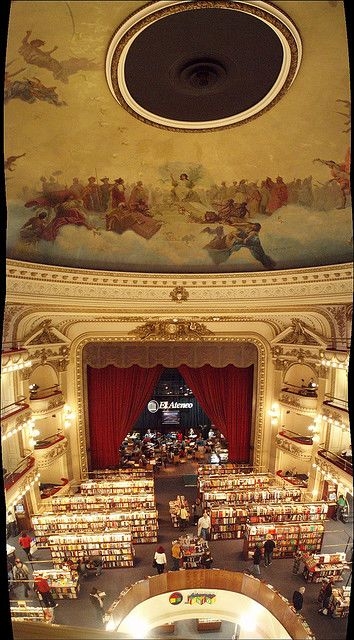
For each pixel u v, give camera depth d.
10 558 13.31
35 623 2.28
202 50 8.24
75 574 12.82
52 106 10.08
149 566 14.16
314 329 17.41
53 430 19.66
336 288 13.91
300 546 14.46
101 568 13.95
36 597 12.55
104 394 20.81
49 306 15.61
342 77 9.36
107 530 14.44
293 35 7.89
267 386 20.25
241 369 21.12
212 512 15.68
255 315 17.61
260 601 12.78
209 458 23.53
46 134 10.92
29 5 7.36
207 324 19.42
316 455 17.09
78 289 14.88
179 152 12.49
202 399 21.47
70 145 11.55
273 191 13.42
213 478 18.69
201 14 7.38
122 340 19.58
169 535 16.06
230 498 16.84
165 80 9.12
